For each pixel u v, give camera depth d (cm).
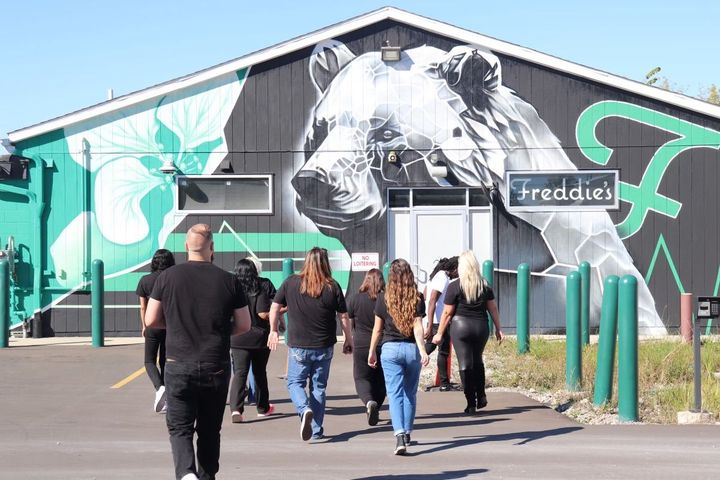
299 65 1881
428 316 1220
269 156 1880
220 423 688
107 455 862
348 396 1215
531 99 1873
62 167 1872
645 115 1867
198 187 1888
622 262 1869
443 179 1880
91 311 1839
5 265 1691
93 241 1875
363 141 1881
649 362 1389
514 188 1880
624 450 888
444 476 784
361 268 1878
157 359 1177
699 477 777
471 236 1884
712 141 1859
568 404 1176
